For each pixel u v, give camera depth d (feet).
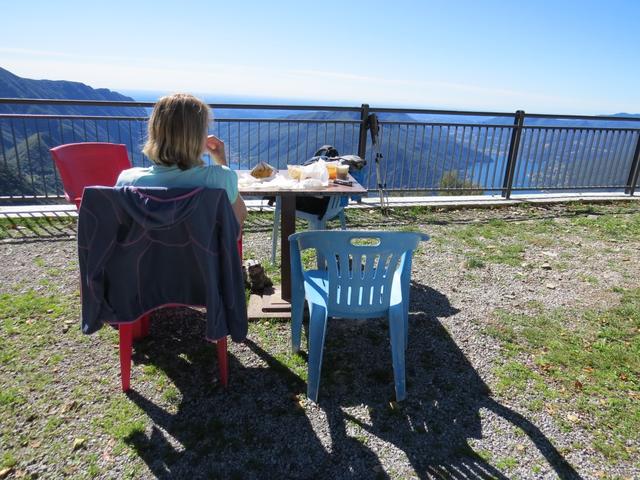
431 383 8.42
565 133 22.13
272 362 8.93
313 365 7.75
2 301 10.82
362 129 19.80
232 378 8.41
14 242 14.64
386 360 9.13
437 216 19.48
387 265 7.61
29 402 7.55
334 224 17.90
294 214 10.20
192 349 9.24
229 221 6.88
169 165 7.13
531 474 6.42
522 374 8.69
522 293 12.21
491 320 10.72
